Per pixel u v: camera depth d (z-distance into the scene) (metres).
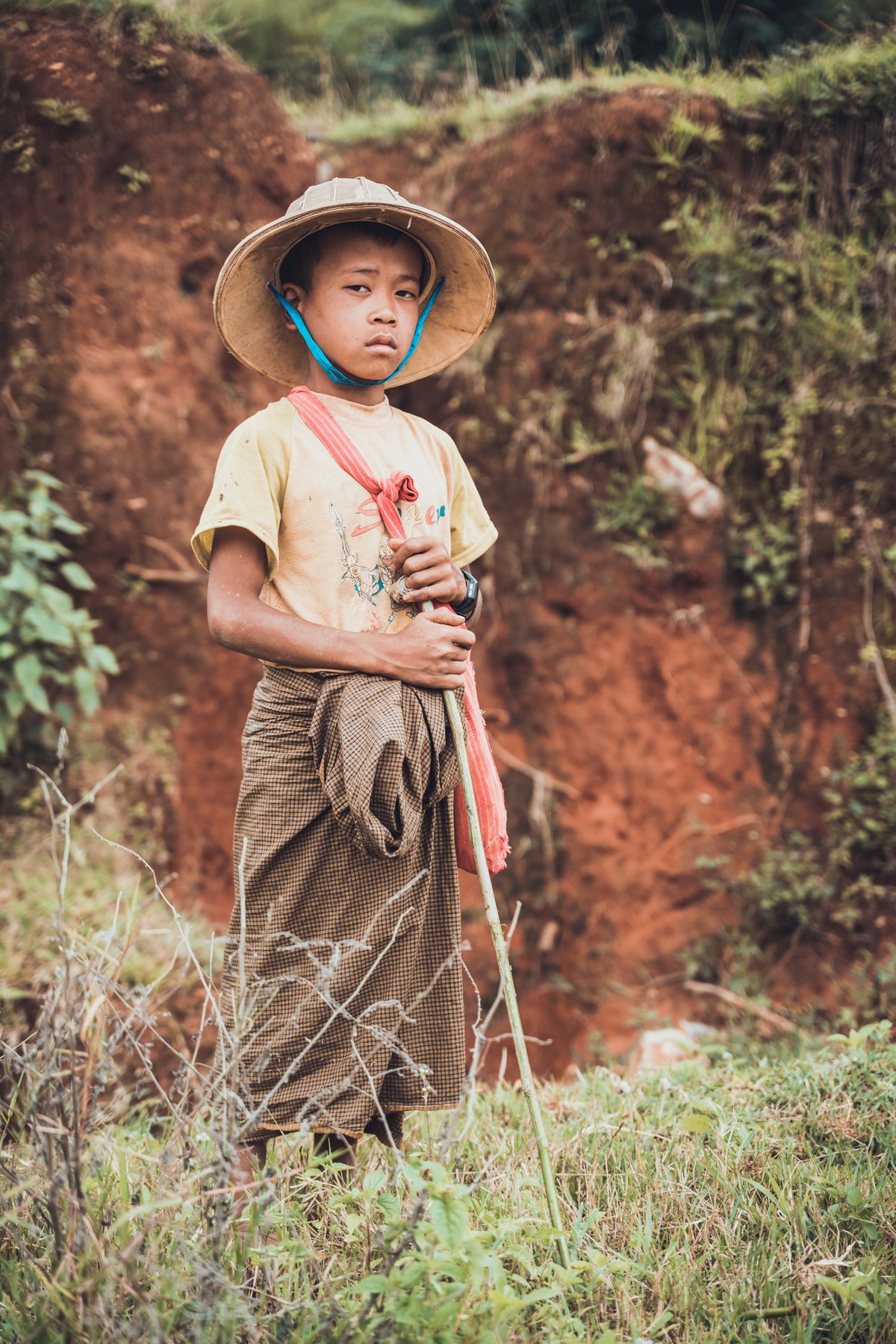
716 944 5.52
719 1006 5.38
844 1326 2.00
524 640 5.89
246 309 2.52
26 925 4.50
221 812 5.61
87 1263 1.79
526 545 5.89
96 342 5.59
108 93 5.63
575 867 5.75
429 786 2.27
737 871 5.61
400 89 7.79
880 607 5.66
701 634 5.80
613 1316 2.01
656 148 5.88
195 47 5.89
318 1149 2.35
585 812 5.80
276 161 6.02
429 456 2.51
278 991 2.27
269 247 2.39
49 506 5.06
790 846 5.58
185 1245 1.83
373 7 8.72
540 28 7.80
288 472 2.29
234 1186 2.02
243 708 5.71
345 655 2.19
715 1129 2.63
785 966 5.39
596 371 5.90
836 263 5.76
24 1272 1.92
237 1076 1.91
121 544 5.56
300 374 2.71
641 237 5.93
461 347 2.76
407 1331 1.74
